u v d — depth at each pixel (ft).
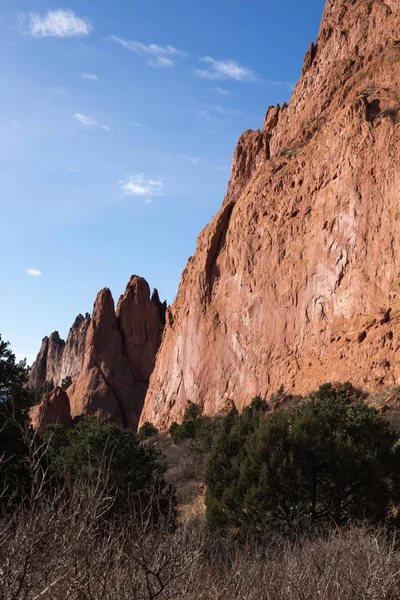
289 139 228.63
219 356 204.23
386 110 175.01
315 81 236.43
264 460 71.61
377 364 136.98
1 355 69.77
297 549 40.78
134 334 364.38
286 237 191.52
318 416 81.56
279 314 183.93
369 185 165.89
